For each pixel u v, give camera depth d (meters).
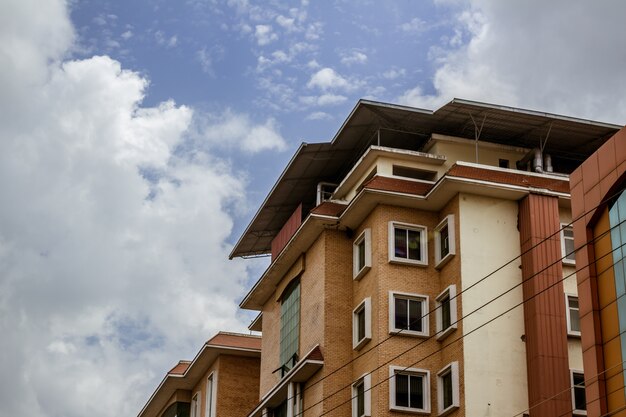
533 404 33.72
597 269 30.14
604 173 30.19
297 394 39.19
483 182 36.03
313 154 41.66
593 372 29.22
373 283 36.97
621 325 28.61
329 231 39.66
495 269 35.62
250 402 49.50
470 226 36.00
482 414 33.53
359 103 38.66
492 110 38.56
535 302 34.72
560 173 40.44
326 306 38.47
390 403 34.84
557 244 35.69
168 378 53.81
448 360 35.19
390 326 35.84
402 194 37.12
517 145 40.75
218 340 50.03
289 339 41.84
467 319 34.75
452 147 40.12
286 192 44.41
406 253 37.12
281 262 42.88
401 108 38.91
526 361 34.53
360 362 36.94
